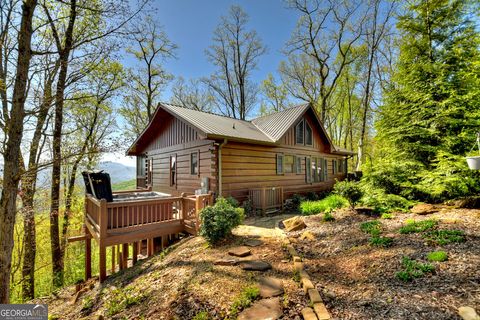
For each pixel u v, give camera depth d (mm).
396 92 8086
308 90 21484
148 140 13164
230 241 5043
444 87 7062
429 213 5344
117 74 9039
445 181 5852
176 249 5551
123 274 5527
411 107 7648
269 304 2748
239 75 23141
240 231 5758
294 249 4375
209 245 4953
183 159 10156
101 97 8844
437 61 7441
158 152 12203
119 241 5633
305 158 12398
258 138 9211
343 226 5285
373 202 6344
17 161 4039
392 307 2361
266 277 3389
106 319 3299
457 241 3490
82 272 9484
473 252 3102
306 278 3150
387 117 8008
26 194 7469
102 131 12844
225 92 23953
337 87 21891
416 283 2693
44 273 10102
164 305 3139
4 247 3898
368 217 5703
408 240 3844
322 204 8242
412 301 2395
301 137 12281
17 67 3996
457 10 7285
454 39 7422
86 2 6109
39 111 4336
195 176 9359
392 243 3857
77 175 10227
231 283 3305
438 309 2207
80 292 5637
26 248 8383
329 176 14461
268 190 8867
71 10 6297
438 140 7148
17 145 4004
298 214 8508
